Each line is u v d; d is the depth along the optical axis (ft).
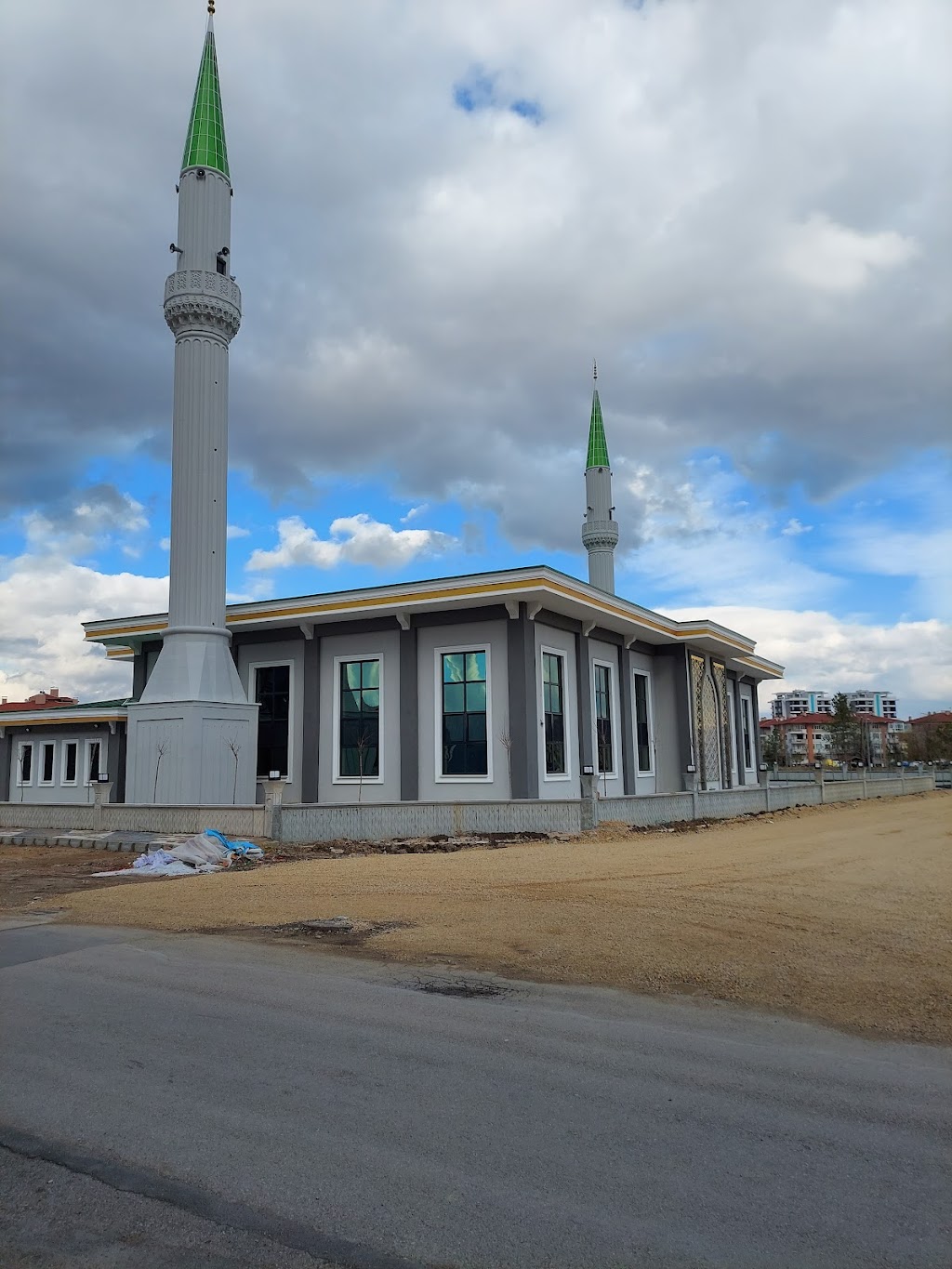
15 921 36.42
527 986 26.00
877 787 145.38
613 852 57.31
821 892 41.27
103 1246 12.18
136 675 106.63
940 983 26.53
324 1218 12.85
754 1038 21.62
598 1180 13.99
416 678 84.74
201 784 77.71
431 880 44.86
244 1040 20.76
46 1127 15.96
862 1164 14.69
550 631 86.74
